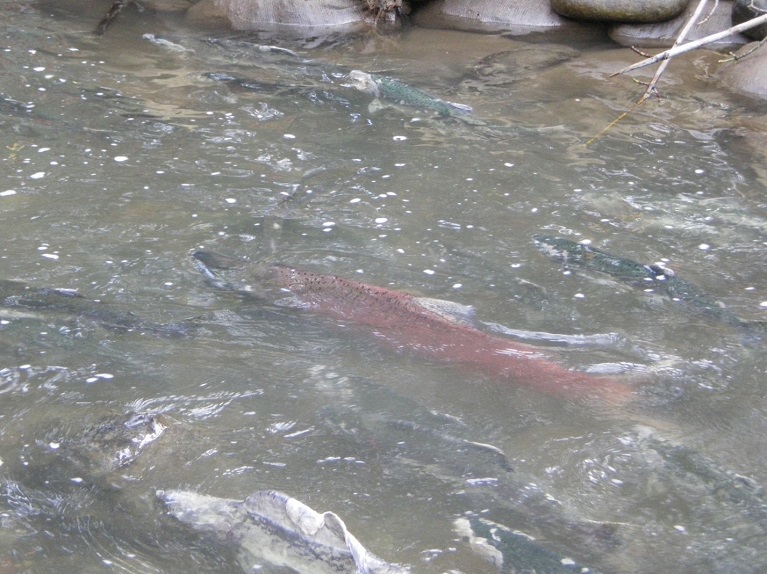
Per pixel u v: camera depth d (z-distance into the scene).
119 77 5.86
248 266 4.61
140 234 4.77
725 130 5.56
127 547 3.86
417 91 5.68
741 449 4.11
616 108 5.76
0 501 3.95
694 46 5.26
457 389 4.24
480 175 5.18
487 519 3.93
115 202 4.93
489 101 5.81
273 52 6.34
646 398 4.23
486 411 4.19
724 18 6.52
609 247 4.80
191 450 4.07
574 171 5.23
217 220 4.86
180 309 4.47
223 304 4.49
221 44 6.41
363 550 3.74
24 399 4.18
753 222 4.93
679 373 4.30
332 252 4.73
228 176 5.11
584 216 4.96
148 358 4.32
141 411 4.16
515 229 4.88
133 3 7.18
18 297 4.44
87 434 4.09
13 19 6.52
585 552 3.88
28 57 6.01
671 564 3.86
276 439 4.11
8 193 4.93
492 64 6.26
